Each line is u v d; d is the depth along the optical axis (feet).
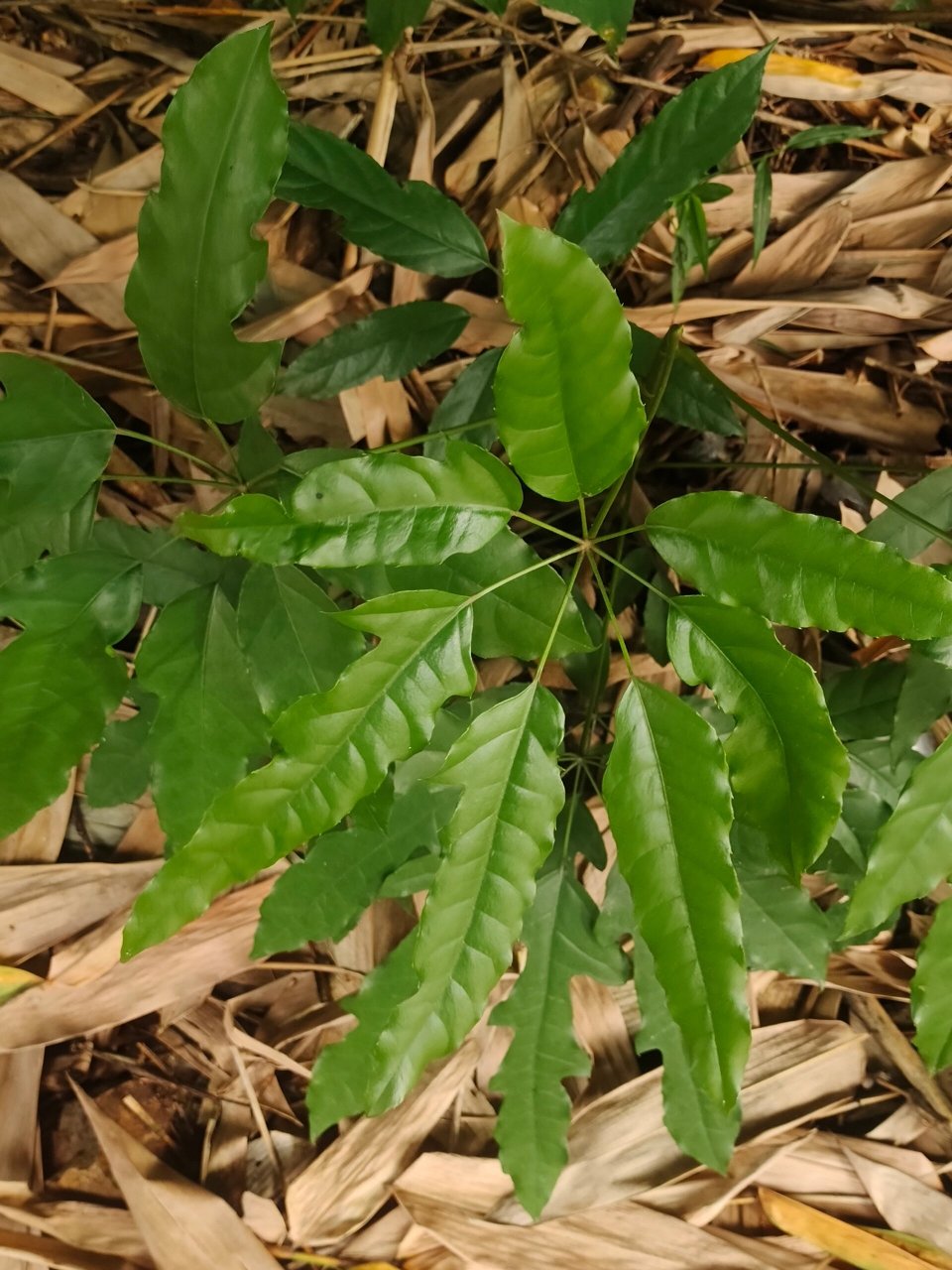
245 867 1.17
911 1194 2.21
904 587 1.10
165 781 1.42
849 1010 2.37
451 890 1.17
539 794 1.17
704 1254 2.15
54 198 2.06
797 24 2.22
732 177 2.23
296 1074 2.25
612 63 2.17
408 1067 1.19
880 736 1.94
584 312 1.00
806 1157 2.25
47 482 1.41
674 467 2.25
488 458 1.13
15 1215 2.03
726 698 1.17
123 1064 2.22
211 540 1.12
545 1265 2.11
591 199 1.77
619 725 1.16
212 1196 2.10
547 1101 2.01
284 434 2.15
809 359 2.29
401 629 1.14
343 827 1.89
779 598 1.14
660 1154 2.20
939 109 2.28
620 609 2.06
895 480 2.26
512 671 2.19
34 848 2.14
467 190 2.20
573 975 2.14
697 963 1.13
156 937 1.16
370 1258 2.15
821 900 2.29
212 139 1.25
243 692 1.46
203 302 1.33
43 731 1.42
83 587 1.45
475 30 2.16
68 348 2.07
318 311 2.09
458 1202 2.16
